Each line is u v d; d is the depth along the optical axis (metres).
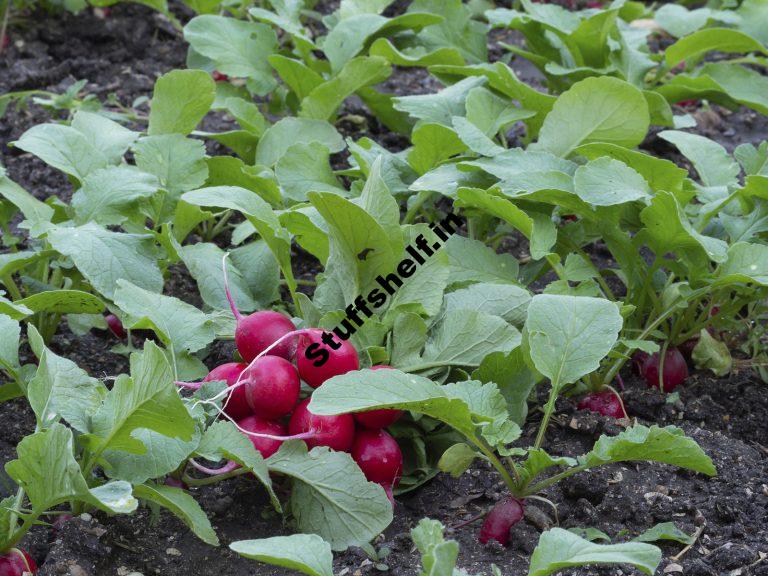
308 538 1.11
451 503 1.22
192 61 1.61
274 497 1.17
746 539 1.19
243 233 1.32
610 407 1.28
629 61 1.54
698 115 1.67
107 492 1.11
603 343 1.19
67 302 1.25
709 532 1.20
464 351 1.23
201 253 1.31
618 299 1.40
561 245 1.36
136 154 1.35
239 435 1.16
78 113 1.38
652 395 1.31
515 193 1.27
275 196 1.35
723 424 1.30
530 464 1.17
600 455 1.17
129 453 1.15
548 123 1.37
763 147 1.37
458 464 1.20
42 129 1.34
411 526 1.20
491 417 1.16
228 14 1.84
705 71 1.55
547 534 1.11
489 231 1.43
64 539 1.17
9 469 1.12
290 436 1.17
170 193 1.34
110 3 1.70
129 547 1.18
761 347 1.35
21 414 1.28
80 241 1.25
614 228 1.30
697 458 1.15
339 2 1.91
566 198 1.29
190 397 1.20
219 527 1.20
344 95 1.48
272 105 1.58
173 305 1.23
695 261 1.28
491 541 1.18
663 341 1.33
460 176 1.34
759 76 1.54
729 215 1.34
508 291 1.26
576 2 1.94
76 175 1.33
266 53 1.53
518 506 1.20
